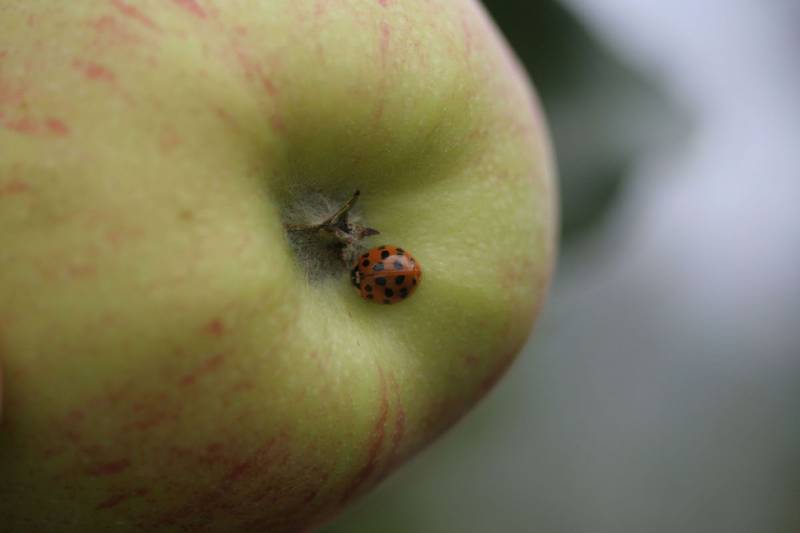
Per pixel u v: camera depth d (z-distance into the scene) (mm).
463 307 161
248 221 141
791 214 510
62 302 134
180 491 143
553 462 379
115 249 135
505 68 166
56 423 137
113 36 137
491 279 162
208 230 138
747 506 492
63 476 139
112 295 135
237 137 140
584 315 399
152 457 140
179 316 136
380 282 152
